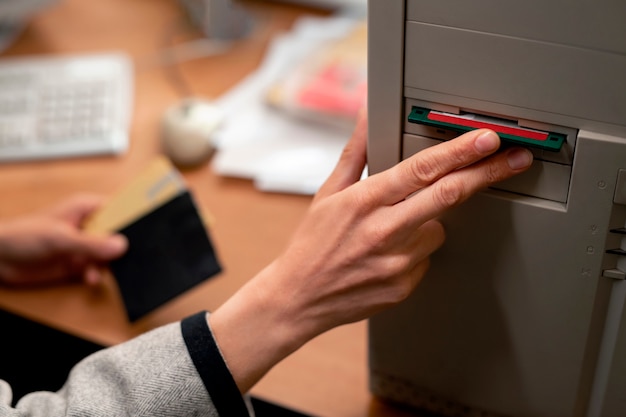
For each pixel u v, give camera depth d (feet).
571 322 2.06
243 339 2.10
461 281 2.15
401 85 1.93
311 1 4.56
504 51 1.77
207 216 3.08
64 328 2.95
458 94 1.89
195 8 4.58
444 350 2.32
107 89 3.98
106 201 3.26
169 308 2.97
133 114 3.93
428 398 2.46
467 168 1.89
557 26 1.68
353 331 2.77
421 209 1.89
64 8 4.82
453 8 1.77
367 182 1.96
